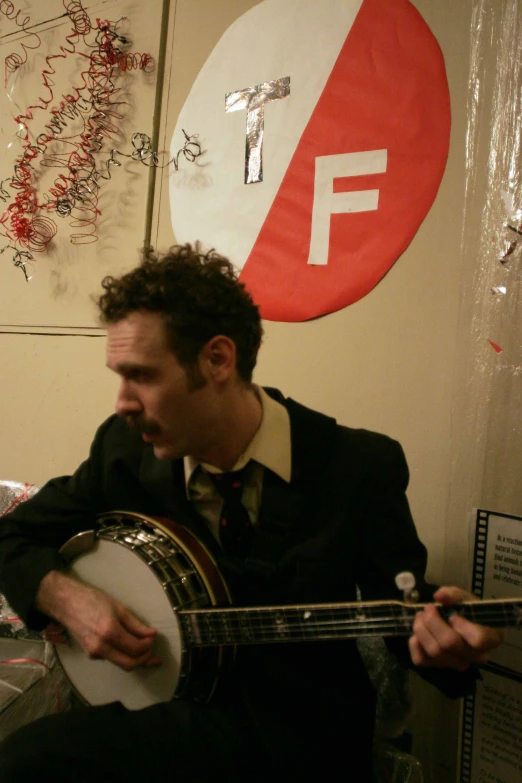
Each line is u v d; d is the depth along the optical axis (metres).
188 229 1.53
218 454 0.89
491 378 1.09
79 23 1.77
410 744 1.15
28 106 1.89
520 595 0.96
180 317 0.80
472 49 1.16
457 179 1.20
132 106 1.66
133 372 0.82
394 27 1.27
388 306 1.27
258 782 0.80
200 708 0.85
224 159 1.49
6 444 1.87
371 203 1.29
